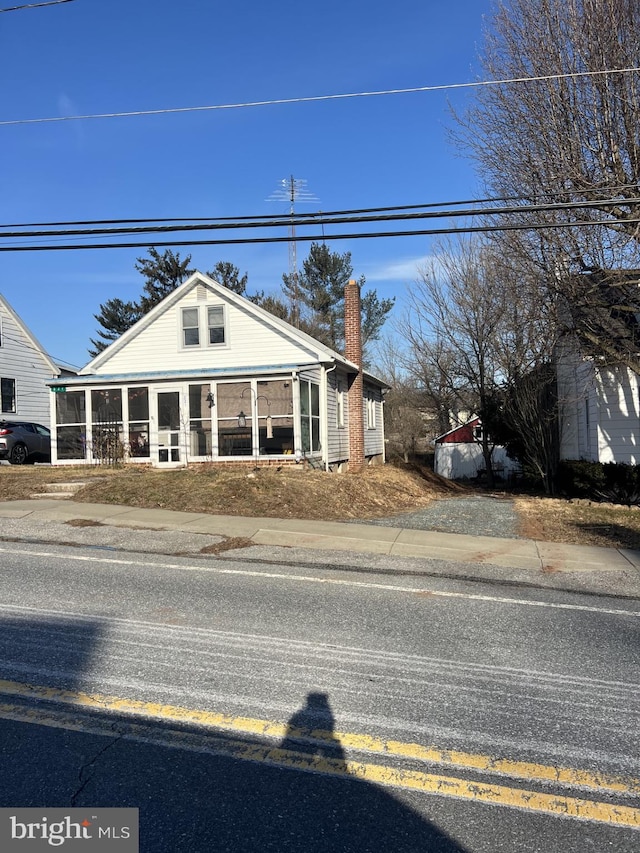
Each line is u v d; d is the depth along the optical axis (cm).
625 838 291
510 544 997
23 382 2770
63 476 1553
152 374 1827
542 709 421
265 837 285
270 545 944
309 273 4816
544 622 612
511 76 1306
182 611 616
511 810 310
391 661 499
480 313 2420
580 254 1282
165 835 285
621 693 449
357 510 1320
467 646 538
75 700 418
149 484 1346
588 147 1249
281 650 517
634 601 703
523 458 2228
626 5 1168
